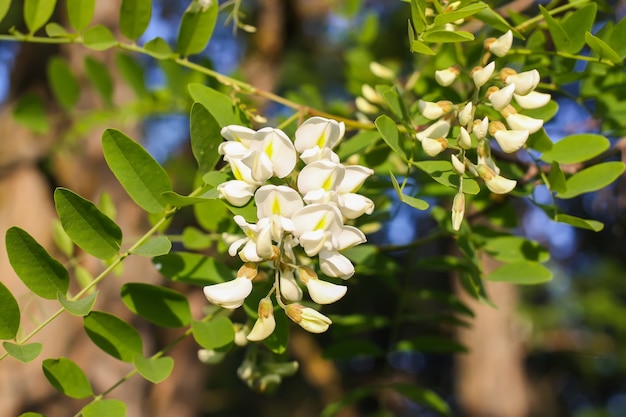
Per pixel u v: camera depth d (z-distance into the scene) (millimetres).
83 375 478
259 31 1118
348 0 782
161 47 550
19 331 478
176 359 1345
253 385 553
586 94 556
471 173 472
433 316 623
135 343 493
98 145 1121
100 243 463
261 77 1109
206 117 482
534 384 2316
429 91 586
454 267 591
